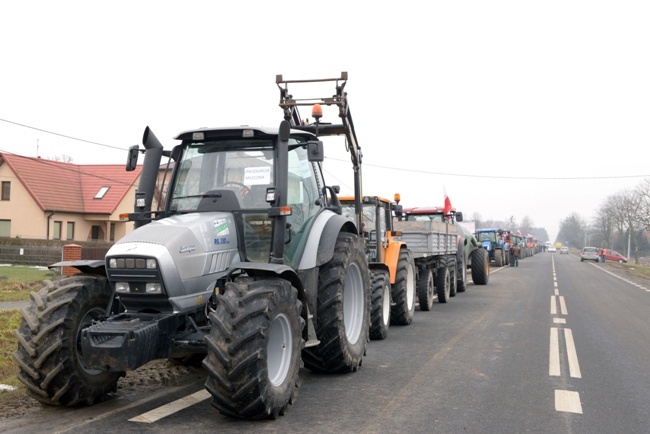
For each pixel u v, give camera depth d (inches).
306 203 248.2
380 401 220.5
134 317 195.6
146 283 190.5
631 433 190.7
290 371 202.4
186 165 237.1
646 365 298.0
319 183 267.1
